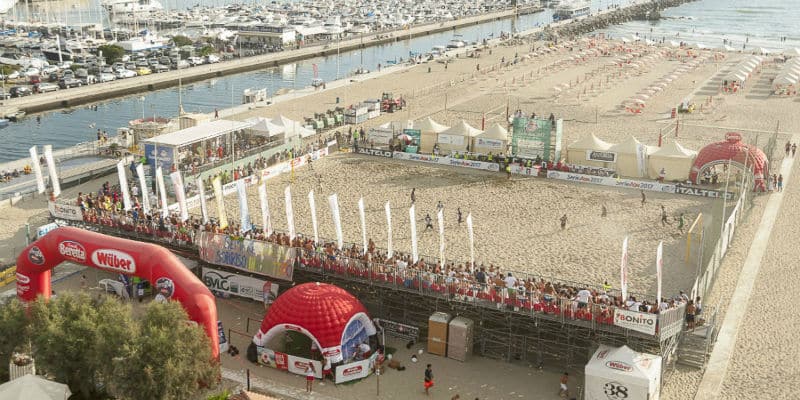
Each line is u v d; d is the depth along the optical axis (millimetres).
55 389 27531
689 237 45188
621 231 50594
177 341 28109
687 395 31391
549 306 33000
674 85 108625
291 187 60312
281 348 34875
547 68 123062
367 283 36750
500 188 60688
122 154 68125
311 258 38250
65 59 121438
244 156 62531
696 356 34000
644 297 40031
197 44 141500
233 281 39875
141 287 39750
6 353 30641
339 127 83062
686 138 76750
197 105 100375
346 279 37250
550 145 66312
